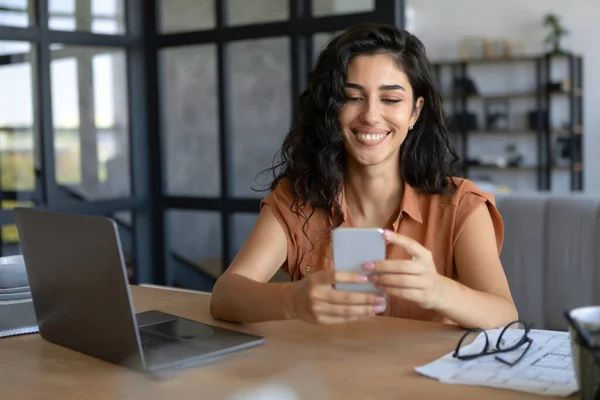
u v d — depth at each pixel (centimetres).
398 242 108
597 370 77
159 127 320
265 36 287
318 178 154
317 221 156
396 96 142
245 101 297
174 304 147
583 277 209
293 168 158
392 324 125
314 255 155
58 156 298
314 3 277
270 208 158
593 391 78
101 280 101
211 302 134
